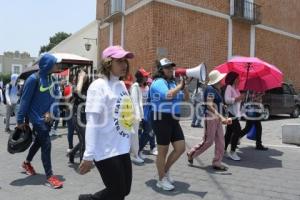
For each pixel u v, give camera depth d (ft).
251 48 72.28
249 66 28.17
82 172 11.68
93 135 11.57
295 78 85.10
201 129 45.01
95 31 80.33
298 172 23.89
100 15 78.54
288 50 82.74
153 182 20.95
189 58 60.90
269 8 76.89
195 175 22.71
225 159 27.63
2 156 27.30
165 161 19.62
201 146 24.31
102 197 12.03
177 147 19.30
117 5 68.23
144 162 26.03
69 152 25.34
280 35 80.18
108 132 11.82
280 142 36.19
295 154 29.89
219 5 65.57
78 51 89.71
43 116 19.85
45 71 19.88
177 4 59.31
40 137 19.88
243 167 25.11
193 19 61.57
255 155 29.32
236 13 67.82
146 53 58.18
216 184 20.84
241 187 20.36
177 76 20.31
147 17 58.18
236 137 27.27
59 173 22.70
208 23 63.82
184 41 60.29
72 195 18.49
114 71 12.07
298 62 85.92
